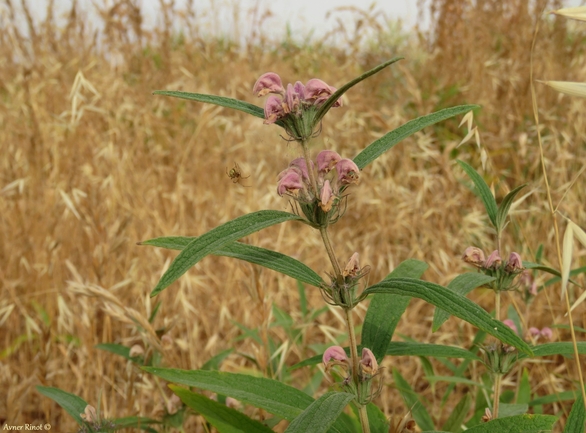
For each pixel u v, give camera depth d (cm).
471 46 666
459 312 116
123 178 414
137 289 324
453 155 550
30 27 618
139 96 553
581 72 559
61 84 559
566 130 471
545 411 290
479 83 614
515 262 176
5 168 475
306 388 264
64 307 286
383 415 185
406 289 124
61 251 384
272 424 213
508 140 501
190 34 754
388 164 510
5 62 658
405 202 420
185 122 647
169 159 536
